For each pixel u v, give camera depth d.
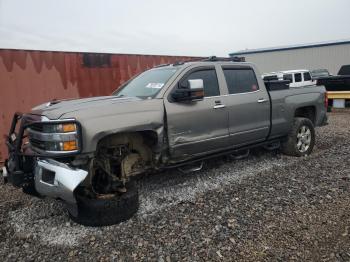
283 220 3.56
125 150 4.04
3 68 6.47
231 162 5.96
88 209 3.60
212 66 4.95
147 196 4.47
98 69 7.64
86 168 3.58
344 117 12.28
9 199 4.71
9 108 6.58
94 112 3.58
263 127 5.50
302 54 31.45
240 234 3.32
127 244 3.26
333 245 3.04
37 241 3.41
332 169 5.26
